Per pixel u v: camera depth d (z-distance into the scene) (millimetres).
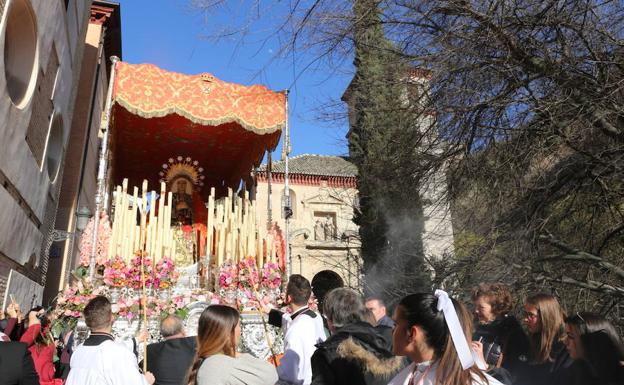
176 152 12242
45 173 10305
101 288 6969
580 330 2807
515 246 6809
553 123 5941
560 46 6227
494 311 3809
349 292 3227
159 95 9180
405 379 1974
